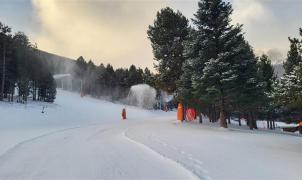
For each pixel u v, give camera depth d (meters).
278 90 14.83
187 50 27.59
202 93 26.09
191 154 10.45
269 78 39.16
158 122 34.25
